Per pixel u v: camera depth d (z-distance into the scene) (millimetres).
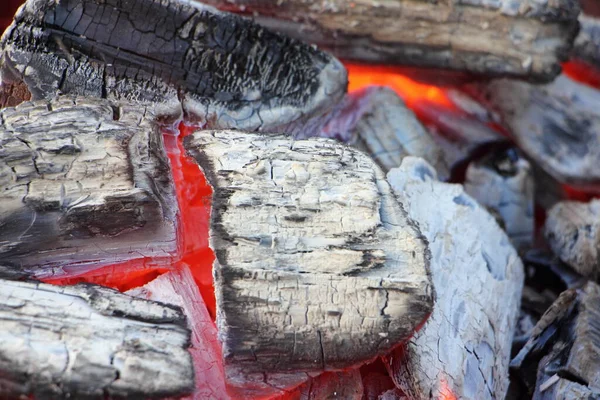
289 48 465
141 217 408
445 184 465
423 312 401
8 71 443
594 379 430
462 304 435
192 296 423
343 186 417
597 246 470
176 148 451
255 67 461
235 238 405
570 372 433
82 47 446
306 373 404
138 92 451
